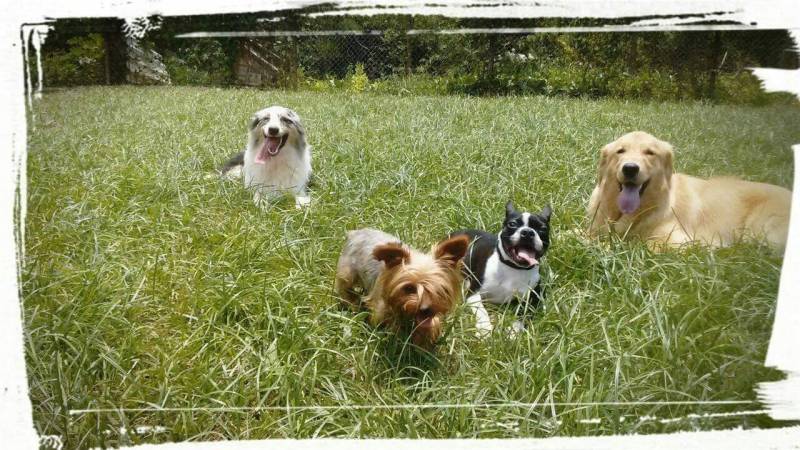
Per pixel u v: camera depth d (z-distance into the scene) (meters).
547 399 0.98
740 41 3.23
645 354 1.11
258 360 1.10
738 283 1.36
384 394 1.04
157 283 1.34
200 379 1.03
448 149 2.56
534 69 4.64
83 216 1.62
